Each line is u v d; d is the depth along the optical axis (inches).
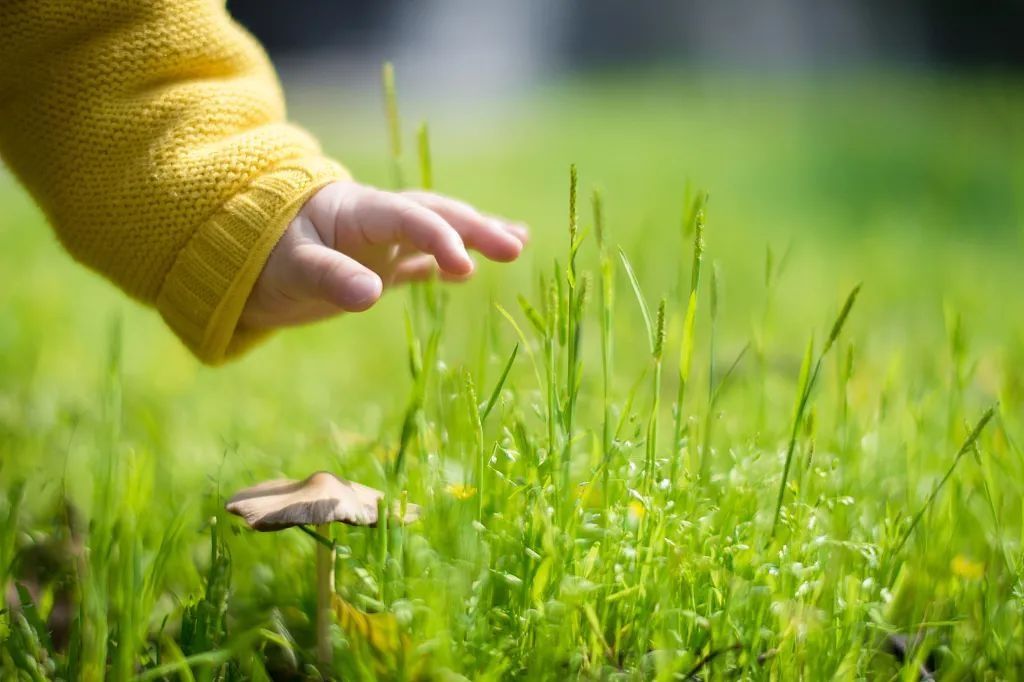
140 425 31.4
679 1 221.9
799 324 46.5
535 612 21.5
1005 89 147.8
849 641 22.1
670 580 21.9
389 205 23.8
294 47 226.8
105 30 25.1
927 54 197.6
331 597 22.4
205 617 22.4
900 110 130.4
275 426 31.9
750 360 37.2
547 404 22.9
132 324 46.6
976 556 25.4
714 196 84.0
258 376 37.6
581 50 224.4
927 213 78.2
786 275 57.7
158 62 25.1
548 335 22.7
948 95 144.9
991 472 25.1
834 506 23.9
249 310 24.6
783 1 214.8
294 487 22.1
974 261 62.6
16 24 24.8
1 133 25.6
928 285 54.0
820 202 83.0
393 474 23.1
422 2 232.1
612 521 22.3
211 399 34.9
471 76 195.0
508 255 24.8
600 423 27.9
